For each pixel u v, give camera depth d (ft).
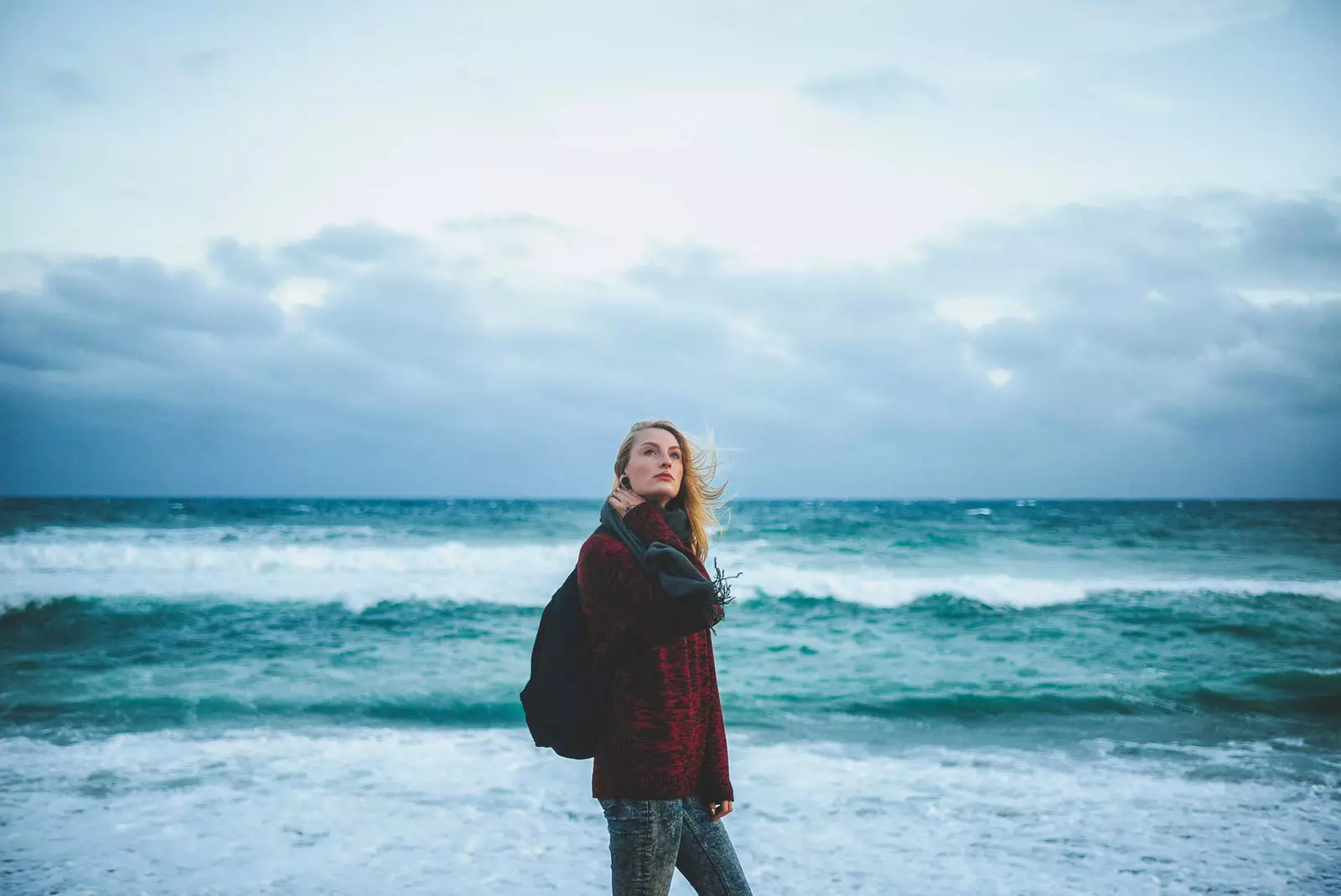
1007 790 17.75
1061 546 88.33
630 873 6.89
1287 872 13.65
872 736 22.35
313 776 18.22
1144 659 33.91
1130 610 44.52
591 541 7.08
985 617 43.21
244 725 22.75
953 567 71.46
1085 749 21.04
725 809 7.54
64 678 28.96
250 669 30.63
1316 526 119.44
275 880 13.08
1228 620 41.86
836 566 71.20
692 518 7.95
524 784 17.84
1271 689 27.63
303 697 25.62
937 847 14.64
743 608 45.47
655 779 6.84
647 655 6.92
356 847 14.39
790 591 47.11
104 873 13.24
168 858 13.85
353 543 86.58
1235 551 85.15
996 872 13.61
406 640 36.88
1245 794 17.52
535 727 7.34
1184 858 14.17
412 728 22.54
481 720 23.58
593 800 16.84
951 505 285.64
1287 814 16.33
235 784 17.66
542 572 57.16
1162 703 26.11
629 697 6.91
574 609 7.21
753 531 105.09
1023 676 30.09
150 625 39.86
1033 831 15.39
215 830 15.11
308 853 14.14
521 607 43.70
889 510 196.34
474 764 19.22
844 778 18.49
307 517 133.90
